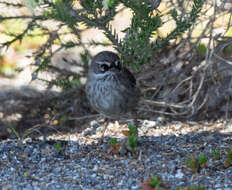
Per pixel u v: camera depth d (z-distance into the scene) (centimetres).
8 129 1291
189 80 1260
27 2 812
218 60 1136
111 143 954
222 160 901
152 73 1250
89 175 852
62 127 1277
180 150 968
